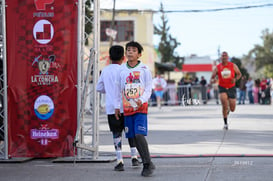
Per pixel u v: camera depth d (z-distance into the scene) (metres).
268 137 16.78
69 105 12.58
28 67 12.59
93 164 12.16
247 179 9.92
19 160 12.57
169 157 12.81
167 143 15.54
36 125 12.65
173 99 43.00
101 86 11.59
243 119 24.41
